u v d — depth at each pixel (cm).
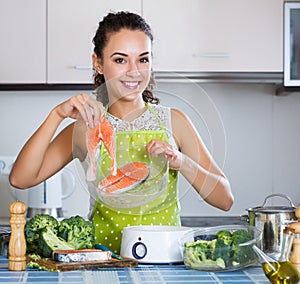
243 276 170
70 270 177
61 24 354
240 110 387
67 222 193
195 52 353
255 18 354
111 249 209
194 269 178
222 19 353
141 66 204
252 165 386
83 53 354
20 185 221
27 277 168
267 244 194
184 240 185
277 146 387
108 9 354
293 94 386
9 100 386
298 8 354
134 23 204
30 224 195
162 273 174
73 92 386
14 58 354
